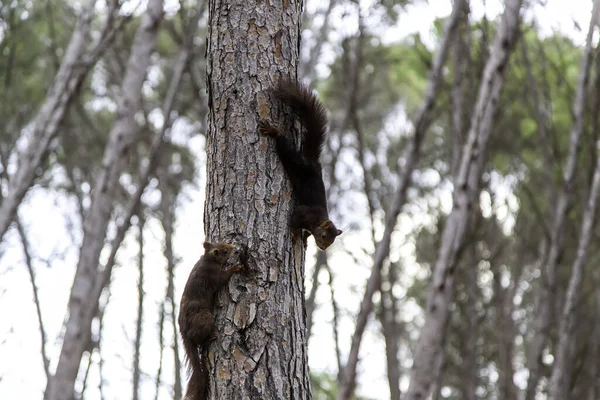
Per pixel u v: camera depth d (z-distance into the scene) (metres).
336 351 19.19
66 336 13.59
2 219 13.66
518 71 18.02
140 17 18.42
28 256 19.06
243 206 7.03
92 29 19.69
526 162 18.81
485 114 11.88
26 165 14.12
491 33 14.99
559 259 15.57
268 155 7.14
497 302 19.61
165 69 19.80
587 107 15.98
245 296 6.85
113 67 17.41
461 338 17.59
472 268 17.02
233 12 7.34
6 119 18.48
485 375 22.47
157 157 15.00
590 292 15.92
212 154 7.25
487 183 15.00
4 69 18.58
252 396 6.66
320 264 19.31
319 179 7.49
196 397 6.77
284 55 7.38
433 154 20.31
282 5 7.44
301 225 7.20
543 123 16.03
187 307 6.90
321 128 7.52
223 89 7.26
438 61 13.16
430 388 11.40
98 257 13.96
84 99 20.67
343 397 12.93
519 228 19.83
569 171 15.20
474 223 13.39
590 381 17.23
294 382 6.80
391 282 19.62
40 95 19.36
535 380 16.00
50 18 17.03
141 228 20.08
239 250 6.95
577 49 18.61
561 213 15.37
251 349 6.75
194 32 15.22
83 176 21.20
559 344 14.61
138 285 20.77
